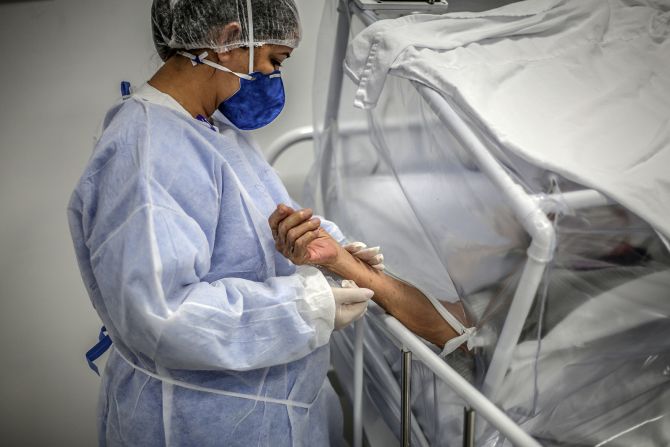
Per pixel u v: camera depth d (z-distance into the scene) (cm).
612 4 128
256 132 175
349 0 129
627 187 78
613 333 83
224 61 90
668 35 120
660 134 91
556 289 80
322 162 152
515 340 80
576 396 90
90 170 86
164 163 85
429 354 88
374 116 124
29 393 172
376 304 103
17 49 144
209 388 96
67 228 162
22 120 150
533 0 124
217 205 92
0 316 164
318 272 97
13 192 155
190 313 83
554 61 110
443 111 92
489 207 83
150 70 112
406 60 102
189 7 85
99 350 110
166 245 81
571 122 94
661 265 80
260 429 101
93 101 154
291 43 94
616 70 110
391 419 124
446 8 125
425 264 113
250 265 97
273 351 92
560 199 76
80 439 180
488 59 107
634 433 90
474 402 78
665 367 92
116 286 84
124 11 147
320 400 115
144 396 96
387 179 128
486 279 88
